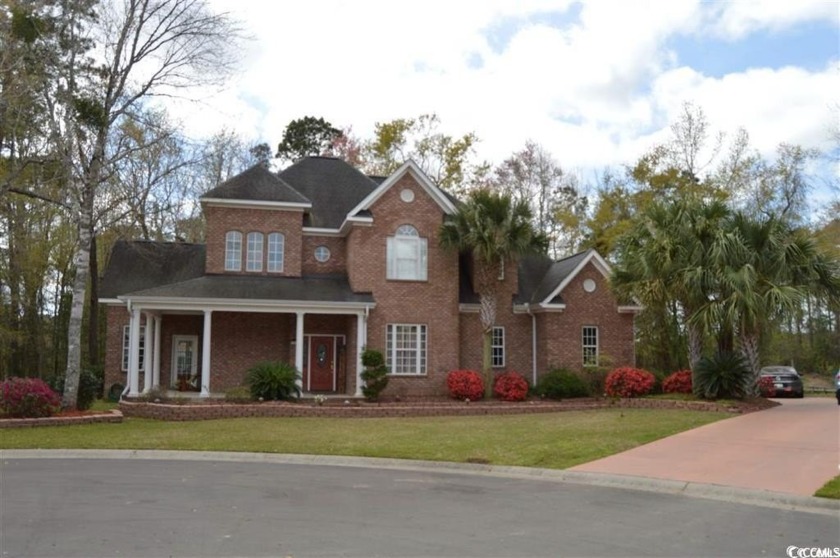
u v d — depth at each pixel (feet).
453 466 45.96
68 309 146.92
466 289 101.86
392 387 91.76
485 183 161.38
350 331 93.30
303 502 33.58
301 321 85.97
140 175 108.99
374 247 92.89
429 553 24.57
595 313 100.42
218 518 29.81
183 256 101.40
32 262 122.83
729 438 52.60
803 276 76.13
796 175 132.67
